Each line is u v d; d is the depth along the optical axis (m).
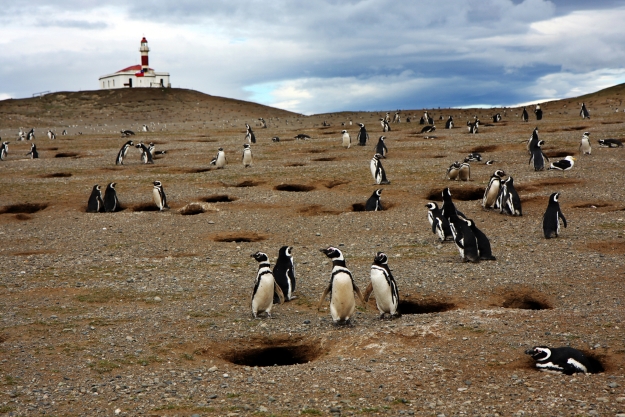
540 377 7.23
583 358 7.45
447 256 13.98
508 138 37.16
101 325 9.82
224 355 8.79
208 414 6.61
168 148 40.91
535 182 22.97
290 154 35.66
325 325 9.63
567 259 13.11
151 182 26.22
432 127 46.56
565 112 61.66
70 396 7.20
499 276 12.02
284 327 9.61
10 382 7.62
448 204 15.95
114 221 18.95
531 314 9.55
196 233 17.31
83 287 12.09
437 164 28.31
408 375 7.43
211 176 27.19
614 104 64.44
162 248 15.70
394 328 9.10
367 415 6.43
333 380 7.42
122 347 8.84
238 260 14.23
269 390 7.25
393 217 18.55
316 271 13.04
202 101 102.75
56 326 9.78
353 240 15.99
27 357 8.47
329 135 49.28
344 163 30.20
